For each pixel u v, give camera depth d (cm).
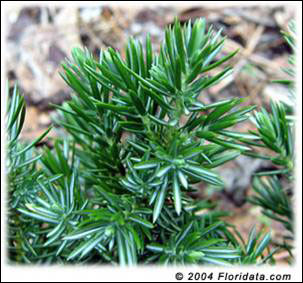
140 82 12
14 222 15
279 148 16
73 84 14
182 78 12
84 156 19
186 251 14
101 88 15
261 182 20
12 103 14
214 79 12
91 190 20
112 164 16
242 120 13
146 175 13
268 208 20
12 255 15
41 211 13
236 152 15
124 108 13
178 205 12
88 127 16
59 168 16
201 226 16
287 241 27
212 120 13
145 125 14
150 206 14
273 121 16
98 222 12
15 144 14
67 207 14
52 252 16
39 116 33
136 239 12
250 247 16
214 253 13
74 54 15
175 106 13
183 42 12
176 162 12
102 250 13
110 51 12
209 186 31
